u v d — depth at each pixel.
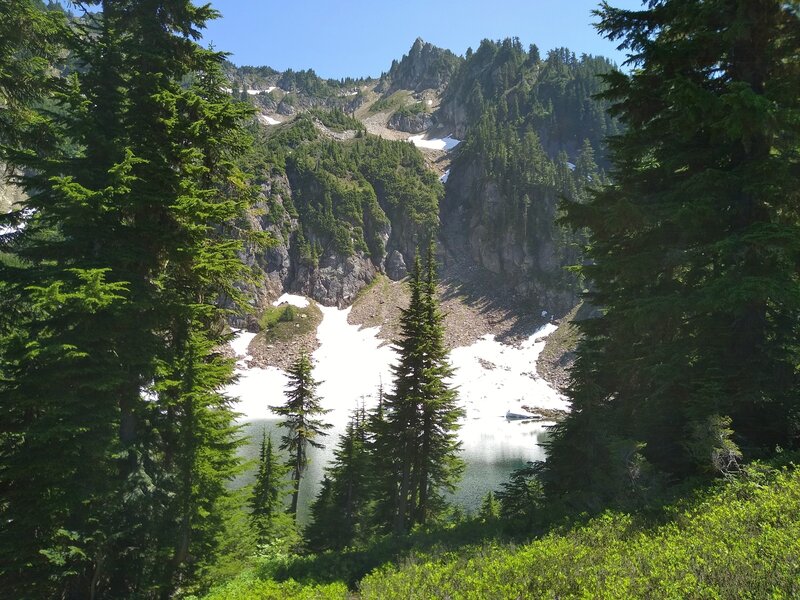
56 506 11.65
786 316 11.97
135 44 15.13
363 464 30.05
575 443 12.58
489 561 8.24
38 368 12.38
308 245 135.38
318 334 117.38
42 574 11.91
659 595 5.50
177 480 14.07
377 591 8.20
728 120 10.22
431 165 185.50
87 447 12.03
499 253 134.50
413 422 25.14
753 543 6.43
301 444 31.19
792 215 12.22
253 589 11.11
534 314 118.38
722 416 10.55
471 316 120.25
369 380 99.94
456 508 30.05
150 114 14.89
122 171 12.42
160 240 14.13
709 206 11.17
